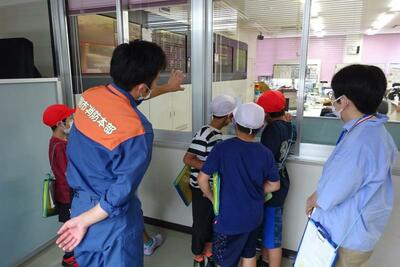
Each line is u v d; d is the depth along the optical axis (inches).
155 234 104.7
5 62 95.9
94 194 45.8
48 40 113.7
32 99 87.8
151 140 46.3
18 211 85.7
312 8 77.9
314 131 85.6
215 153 62.4
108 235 45.6
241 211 61.0
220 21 91.0
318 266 48.5
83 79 113.0
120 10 99.3
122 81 44.7
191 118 96.3
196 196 76.8
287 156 79.1
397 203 76.0
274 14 84.7
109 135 42.1
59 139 73.2
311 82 90.8
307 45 78.3
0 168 79.8
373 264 79.8
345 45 138.4
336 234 46.8
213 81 94.2
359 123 44.7
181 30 92.3
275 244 75.4
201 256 81.6
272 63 88.1
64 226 43.9
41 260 90.5
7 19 118.3
